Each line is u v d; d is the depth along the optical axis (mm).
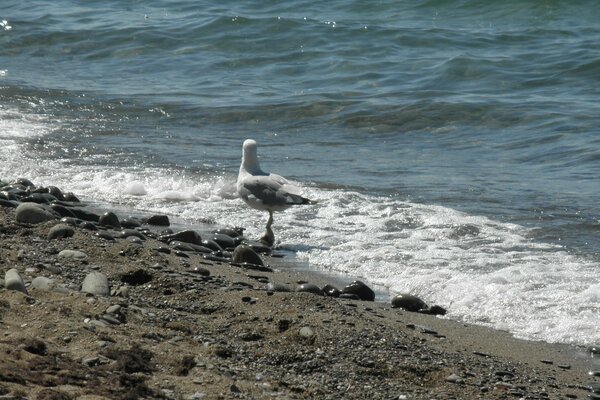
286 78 26359
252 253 11578
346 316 8883
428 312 10141
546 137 19625
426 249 12289
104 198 14828
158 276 9727
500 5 34250
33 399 6152
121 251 10609
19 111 21172
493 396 7527
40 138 18562
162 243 11867
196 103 22641
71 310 8016
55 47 29641
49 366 6770
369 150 18938
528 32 30578
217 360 7543
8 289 8375
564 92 24172
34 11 34062
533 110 21672
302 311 8898
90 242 10797
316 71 26984
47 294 8531
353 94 23781
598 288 10586
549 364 8648
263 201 12711
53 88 23859
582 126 20250
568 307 10125
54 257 10148
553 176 16547
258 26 30422
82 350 7195
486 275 11125
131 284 9648
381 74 26234
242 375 7309
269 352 7941
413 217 13766
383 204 14422
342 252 12242
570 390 7941
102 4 36062
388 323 9273
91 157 17250
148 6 35594
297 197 12758
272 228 13352
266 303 9117
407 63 27234
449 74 25938
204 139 19406
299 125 21172
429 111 21703
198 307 9031
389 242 12609
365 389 7434
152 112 21797
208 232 12984
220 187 15477
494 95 23688
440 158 18172
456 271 11359
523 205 14492
